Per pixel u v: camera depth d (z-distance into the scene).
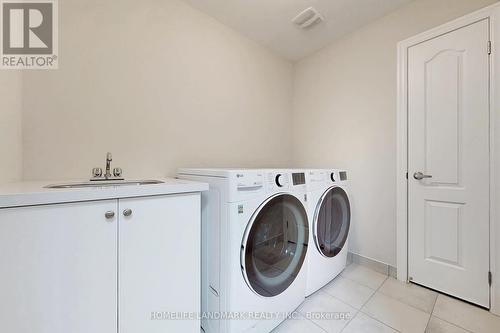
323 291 1.63
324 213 1.67
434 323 1.29
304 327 1.27
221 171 1.13
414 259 1.73
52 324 0.76
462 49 1.51
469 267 1.47
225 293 1.08
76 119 1.33
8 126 1.05
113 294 0.87
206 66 1.92
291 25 2.06
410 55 1.76
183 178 1.53
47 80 1.25
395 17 1.85
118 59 1.47
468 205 1.48
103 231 0.84
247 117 2.26
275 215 1.29
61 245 0.77
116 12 1.46
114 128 1.46
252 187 1.17
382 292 1.62
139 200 0.92
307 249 1.49
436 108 1.62
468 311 1.39
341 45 2.25
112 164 1.45
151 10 1.61
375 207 1.98
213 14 1.91
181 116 1.77
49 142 1.26
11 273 0.70
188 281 1.06
